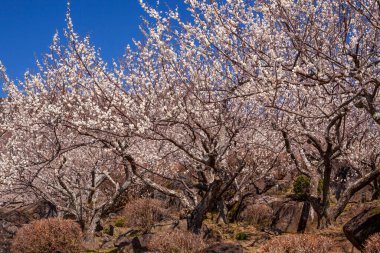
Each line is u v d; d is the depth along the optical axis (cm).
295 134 1229
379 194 1997
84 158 1750
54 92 1328
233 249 1182
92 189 1722
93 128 1052
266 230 1670
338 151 1314
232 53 936
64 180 1834
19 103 1347
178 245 1207
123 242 1498
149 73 1124
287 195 1972
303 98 1043
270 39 880
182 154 1519
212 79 1046
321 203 1439
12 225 1684
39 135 1466
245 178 1770
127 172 1725
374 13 819
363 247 966
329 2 923
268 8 821
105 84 1110
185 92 1034
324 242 927
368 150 1705
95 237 1680
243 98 919
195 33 908
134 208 1780
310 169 1498
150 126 1017
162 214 1848
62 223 1414
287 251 911
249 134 1347
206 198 1305
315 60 834
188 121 1052
